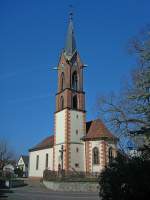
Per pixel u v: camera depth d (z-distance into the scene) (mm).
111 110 35344
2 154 94562
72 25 68188
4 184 53750
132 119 32094
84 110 62094
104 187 13547
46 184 55969
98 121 62312
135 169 12375
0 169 88688
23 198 33562
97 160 57031
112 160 14219
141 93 30250
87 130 62031
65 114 60031
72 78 63719
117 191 12789
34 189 50719
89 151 58438
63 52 65500
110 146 56688
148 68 30406
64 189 48812
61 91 63000
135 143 24969
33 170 72688
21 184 59719
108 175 13438
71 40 66500
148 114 29453
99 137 57625
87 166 58000
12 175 77312
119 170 12953
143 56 30391
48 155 67062
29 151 76125
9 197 34344
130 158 13469
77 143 59312
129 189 12297
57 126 61906
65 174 51594
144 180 11961
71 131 59375
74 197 35875
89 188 47062
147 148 13828
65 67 63719
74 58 64875
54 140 61969
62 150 58469
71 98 61469
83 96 62969
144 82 30219
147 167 12289
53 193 42312
